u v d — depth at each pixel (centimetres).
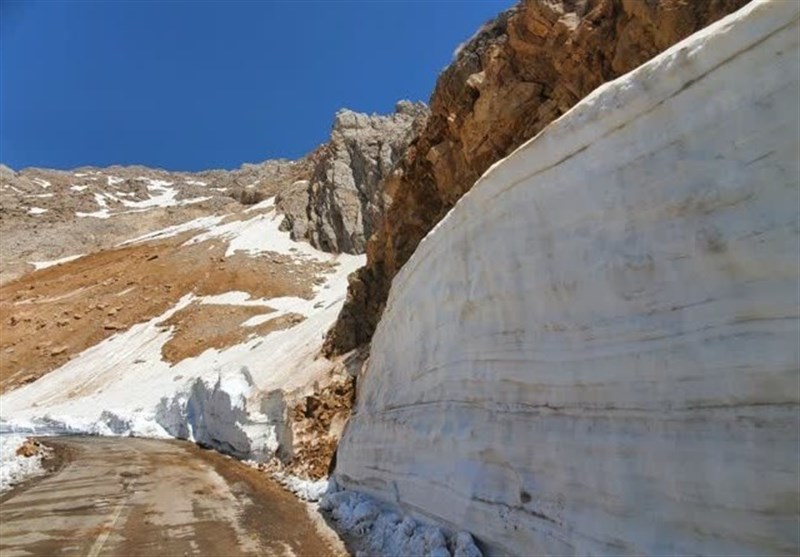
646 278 480
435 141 2062
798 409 357
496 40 1838
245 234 7112
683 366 441
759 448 374
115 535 1057
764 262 381
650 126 473
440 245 894
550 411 602
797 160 364
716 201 416
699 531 410
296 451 1784
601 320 532
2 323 5419
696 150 434
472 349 771
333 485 1378
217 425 2591
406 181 2220
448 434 802
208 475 1805
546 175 603
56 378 4544
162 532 1077
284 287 5572
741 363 393
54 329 5284
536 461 607
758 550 369
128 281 6062
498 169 688
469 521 702
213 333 4719
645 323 480
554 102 1521
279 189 9312
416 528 845
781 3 367
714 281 420
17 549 971
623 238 506
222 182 13000
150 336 4966
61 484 1633
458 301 817
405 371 1081
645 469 463
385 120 7475
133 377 4300
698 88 429
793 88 367
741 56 395
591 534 506
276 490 1537
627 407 495
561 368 588
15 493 1493
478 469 714
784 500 357
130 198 11494
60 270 6875
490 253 719
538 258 623
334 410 1845
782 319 371
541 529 576
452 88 1939
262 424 2148
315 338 2831
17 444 2375
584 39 1409
